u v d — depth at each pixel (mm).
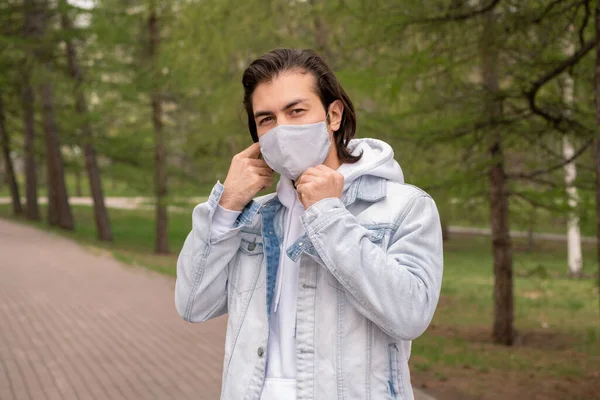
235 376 1599
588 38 7090
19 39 22031
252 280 1651
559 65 6926
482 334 11469
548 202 9023
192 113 22422
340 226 1458
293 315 1578
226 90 11164
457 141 7953
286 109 1544
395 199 1586
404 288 1440
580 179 8516
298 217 1642
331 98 1583
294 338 1563
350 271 1434
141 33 21547
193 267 1666
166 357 6941
